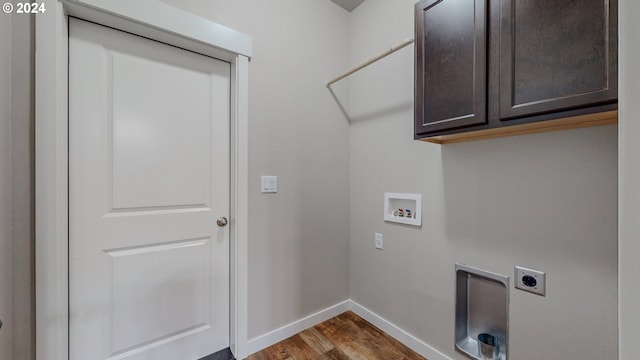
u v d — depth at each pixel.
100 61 1.29
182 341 1.53
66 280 1.19
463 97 1.13
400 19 1.77
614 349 1.00
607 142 1.00
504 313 1.33
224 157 1.66
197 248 1.57
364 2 2.05
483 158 1.36
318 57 1.98
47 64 1.10
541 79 0.92
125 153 1.35
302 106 1.90
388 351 1.68
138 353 1.40
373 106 1.97
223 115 1.65
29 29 1.08
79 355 1.25
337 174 2.11
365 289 2.05
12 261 1.05
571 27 0.85
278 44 1.77
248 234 1.65
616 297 0.99
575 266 1.07
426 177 1.62
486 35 1.05
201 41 1.44
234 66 1.62
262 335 1.71
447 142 1.49
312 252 1.96
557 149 1.12
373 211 1.98
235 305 1.61
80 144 1.24
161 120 1.45
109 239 1.32
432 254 1.59
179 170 1.50
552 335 1.14
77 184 1.24
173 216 1.49
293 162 1.85
